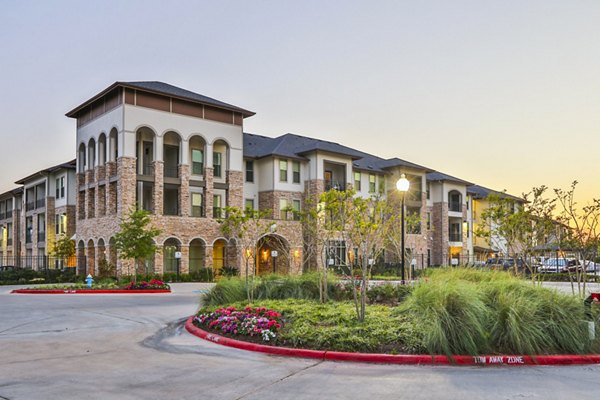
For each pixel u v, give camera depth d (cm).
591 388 793
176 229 3691
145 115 3634
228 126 4091
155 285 2839
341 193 1511
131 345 1159
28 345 1152
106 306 1994
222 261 4159
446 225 5691
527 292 1192
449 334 1003
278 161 4391
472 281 1716
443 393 758
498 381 833
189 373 881
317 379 841
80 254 4028
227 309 1408
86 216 3931
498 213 2050
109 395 741
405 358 967
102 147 3853
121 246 2980
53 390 766
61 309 1880
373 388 785
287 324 1206
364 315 1231
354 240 1466
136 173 3738
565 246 1970
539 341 1012
